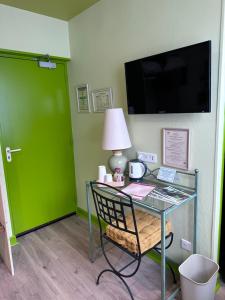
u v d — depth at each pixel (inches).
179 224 73.2
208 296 57.6
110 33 84.7
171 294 66.9
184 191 67.1
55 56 103.2
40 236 102.6
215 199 63.2
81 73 102.7
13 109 96.7
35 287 72.7
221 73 56.5
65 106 113.1
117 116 74.6
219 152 61.1
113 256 86.5
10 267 78.3
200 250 69.2
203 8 57.7
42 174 108.6
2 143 94.6
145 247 60.4
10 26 89.5
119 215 75.7
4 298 68.9
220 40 55.6
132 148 84.6
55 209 115.3
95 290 70.4
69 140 116.6
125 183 75.3
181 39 63.7
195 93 59.4
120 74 83.9
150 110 71.9
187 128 66.1
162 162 74.7
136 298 66.8
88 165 110.0
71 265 82.3
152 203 59.9
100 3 86.1
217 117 59.0
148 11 70.5
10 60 93.7
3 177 92.9
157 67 66.8
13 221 99.8
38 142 105.7
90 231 82.0
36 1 85.4
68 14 98.0
